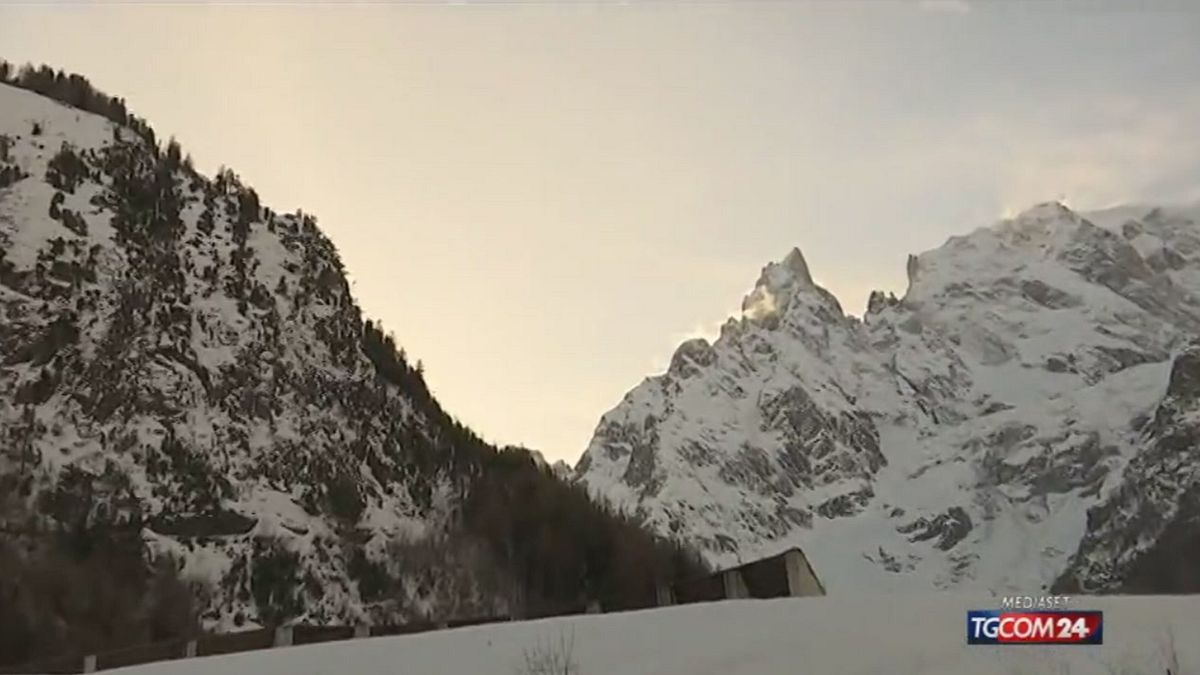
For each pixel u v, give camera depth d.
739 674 16.09
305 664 19.45
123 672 20.33
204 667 19.95
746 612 21.81
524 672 17.22
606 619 22.25
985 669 15.16
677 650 18.06
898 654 16.45
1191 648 15.75
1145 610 18.97
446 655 19.19
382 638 22.28
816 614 20.81
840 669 15.84
